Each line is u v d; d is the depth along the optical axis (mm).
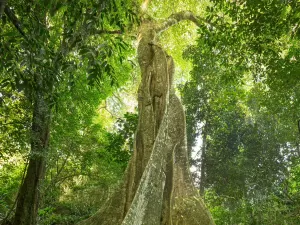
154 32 8711
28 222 8109
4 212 10516
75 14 4723
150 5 12625
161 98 6832
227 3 7234
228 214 10438
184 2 12938
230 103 11945
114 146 10617
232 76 8773
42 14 5254
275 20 6805
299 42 8445
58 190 11469
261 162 12070
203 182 12398
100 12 4660
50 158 9773
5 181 11758
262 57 8859
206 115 12641
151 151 5930
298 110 9281
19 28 4391
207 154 12750
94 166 11836
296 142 12188
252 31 7055
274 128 12250
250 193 11531
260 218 9992
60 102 9141
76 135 10859
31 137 8273
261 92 9914
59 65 4961
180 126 6871
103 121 18000
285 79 8289
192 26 13859
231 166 12141
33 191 8359
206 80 11078
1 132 8914
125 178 5914
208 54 9188
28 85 4594
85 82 9930
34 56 4516
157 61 7453
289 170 12008
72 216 10906
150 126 6297
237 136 12781
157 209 5055
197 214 5613
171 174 5902
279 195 11453
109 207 5637
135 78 16078
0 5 3383
